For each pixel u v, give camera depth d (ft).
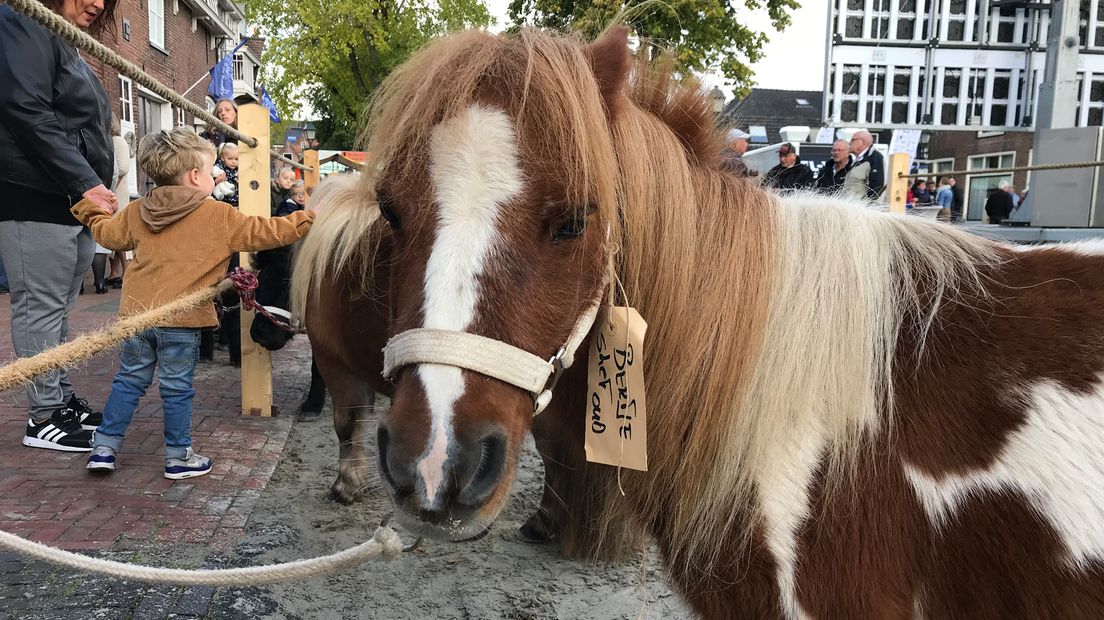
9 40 8.57
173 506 9.27
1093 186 20.98
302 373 17.65
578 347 4.47
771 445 4.33
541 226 3.91
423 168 4.01
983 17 48.70
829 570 4.16
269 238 9.39
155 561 7.82
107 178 10.68
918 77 49.60
